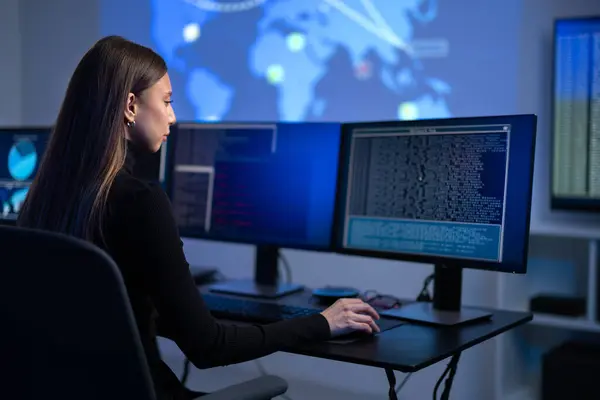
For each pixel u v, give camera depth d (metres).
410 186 1.84
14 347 1.03
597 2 2.70
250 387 1.24
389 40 3.08
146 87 1.39
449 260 1.76
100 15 3.64
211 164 2.16
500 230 1.69
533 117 1.65
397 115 3.08
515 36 2.85
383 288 3.15
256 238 2.08
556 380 2.52
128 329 0.98
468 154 1.75
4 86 3.75
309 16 3.22
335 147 1.97
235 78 3.38
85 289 0.96
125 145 1.33
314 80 3.22
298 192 2.02
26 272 0.98
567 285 2.83
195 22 3.45
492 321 1.75
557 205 2.69
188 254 3.55
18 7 3.79
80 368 1.01
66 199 1.25
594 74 2.60
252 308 1.75
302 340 1.42
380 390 3.04
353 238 1.93
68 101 1.32
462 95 2.96
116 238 1.24
